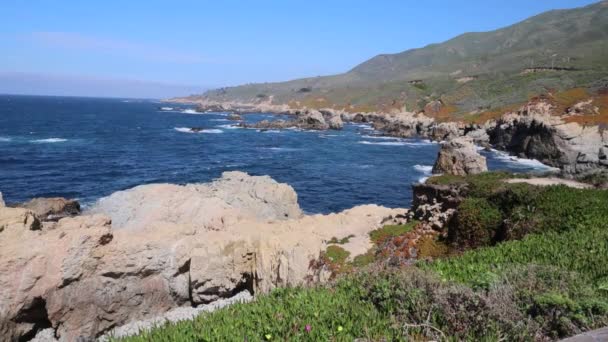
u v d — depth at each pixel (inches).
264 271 704.4
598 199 645.9
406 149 3243.1
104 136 3572.8
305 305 318.3
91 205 1508.4
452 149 2046.0
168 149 2960.1
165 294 705.0
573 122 2677.2
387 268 380.8
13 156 2391.7
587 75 4379.9
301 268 666.8
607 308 278.5
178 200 1019.3
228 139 3649.1
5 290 586.6
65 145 2933.1
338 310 307.1
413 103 5797.2
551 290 313.9
